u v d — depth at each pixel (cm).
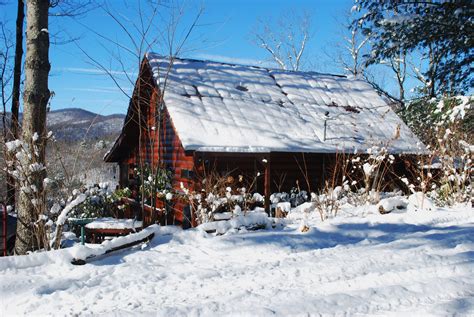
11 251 855
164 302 420
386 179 1433
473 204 1046
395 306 396
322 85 1697
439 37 1344
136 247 632
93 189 860
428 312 369
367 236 705
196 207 932
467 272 495
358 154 1205
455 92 1484
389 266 522
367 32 1454
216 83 1432
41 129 718
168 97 1248
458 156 1166
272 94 1502
